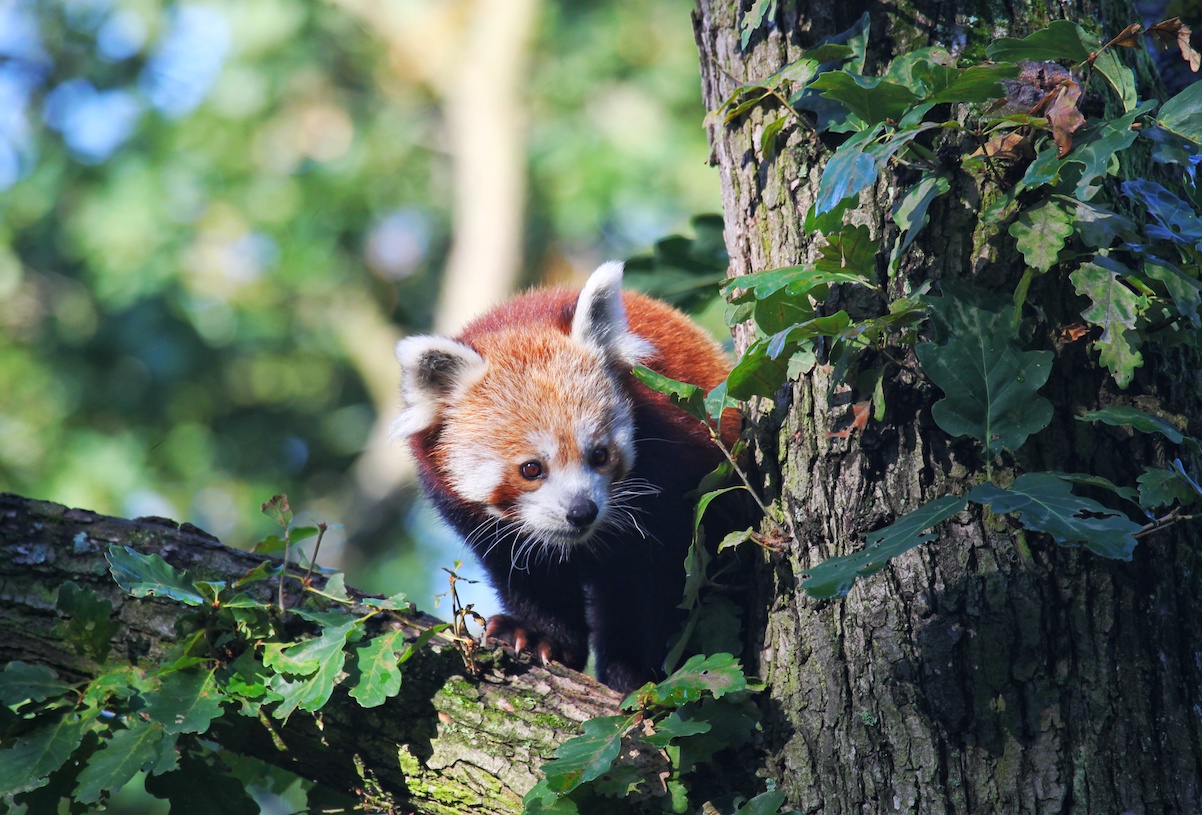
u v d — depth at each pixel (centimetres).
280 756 561
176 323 1923
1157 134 465
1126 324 463
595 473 769
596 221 1997
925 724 485
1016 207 493
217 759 579
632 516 761
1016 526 492
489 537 805
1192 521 501
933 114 515
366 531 2083
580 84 2092
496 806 529
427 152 2277
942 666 486
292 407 2203
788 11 564
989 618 485
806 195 554
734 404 588
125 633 542
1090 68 483
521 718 534
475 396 799
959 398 480
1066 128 464
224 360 2005
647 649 769
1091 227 466
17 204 1934
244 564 564
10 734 513
